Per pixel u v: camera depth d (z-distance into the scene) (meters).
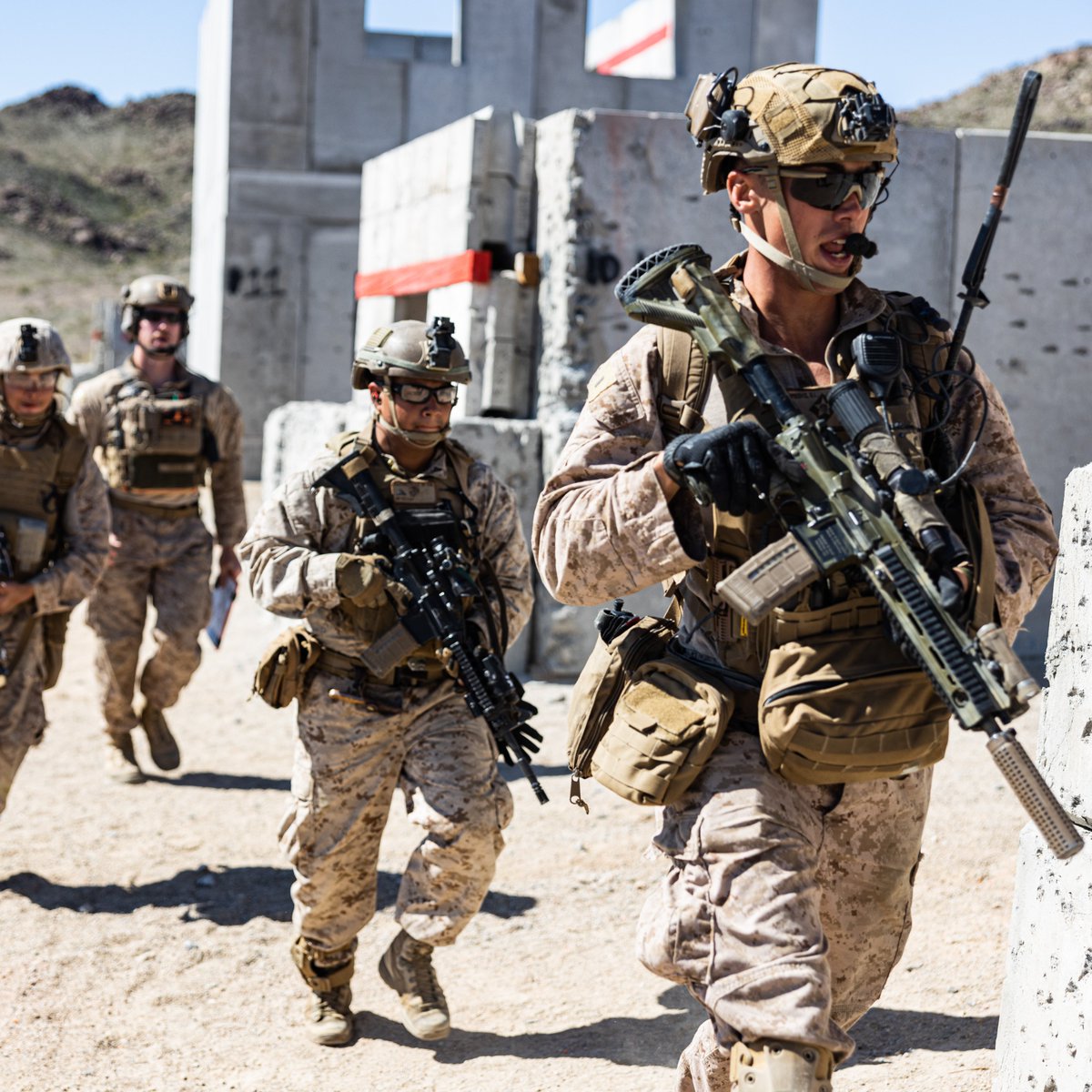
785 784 2.17
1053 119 46.72
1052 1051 2.38
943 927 4.13
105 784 6.11
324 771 3.52
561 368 7.42
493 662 3.46
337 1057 3.53
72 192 67.88
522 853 5.00
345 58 15.39
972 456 2.26
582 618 7.42
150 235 65.12
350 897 3.60
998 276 8.02
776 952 2.02
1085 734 2.33
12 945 4.28
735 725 2.23
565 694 7.18
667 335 2.23
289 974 4.09
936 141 7.95
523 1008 3.79
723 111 2.24
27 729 4.68
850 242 2.15
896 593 1.98
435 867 3.45
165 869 5.00
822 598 2.10
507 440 7.32
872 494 2.00
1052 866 2.42
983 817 5.15
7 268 58.69
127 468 5.96
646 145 7.43
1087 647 2.33
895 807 2.27
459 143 7.97
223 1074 3.44
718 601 2.24
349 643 3.52
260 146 15.32
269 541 3.55
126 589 6.04
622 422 2.24
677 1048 3.51
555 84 15.62
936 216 7.97
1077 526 2.38
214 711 7.48
